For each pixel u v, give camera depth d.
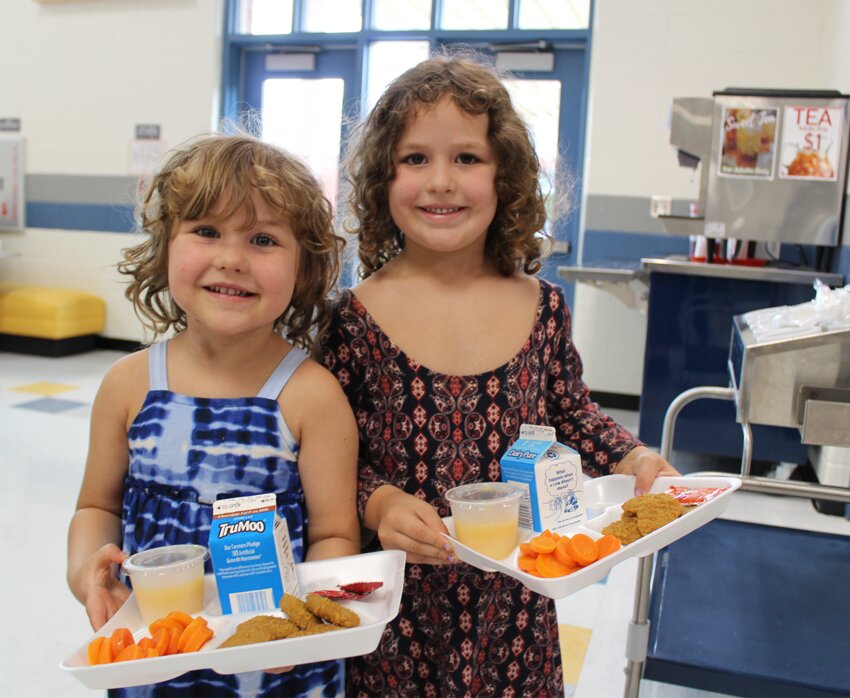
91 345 5.71
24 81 5.76
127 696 0.95
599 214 4.40
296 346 1.11
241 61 5.34
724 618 1.23
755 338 1.33
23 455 3.19
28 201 5.87
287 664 0.73
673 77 4.22
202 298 0.91
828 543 1.50
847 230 3.10
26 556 2.26
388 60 5.02
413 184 1.01
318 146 5.27
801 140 3.15
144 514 0.96
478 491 0.95
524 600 1.08
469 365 1.08
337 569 0.90
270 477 0.96
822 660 1.12
